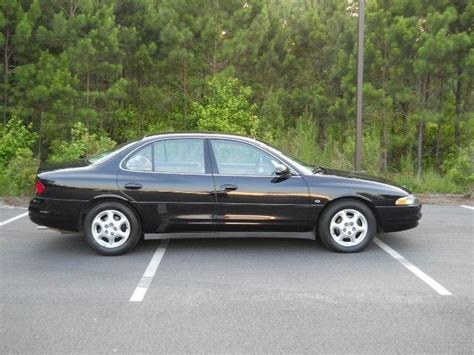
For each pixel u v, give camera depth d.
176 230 7.05
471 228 8.94
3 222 9.09
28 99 16.78
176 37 17.70
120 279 6.07
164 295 5.54
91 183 6.88
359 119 11.97
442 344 4.40
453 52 15.93
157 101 19.52
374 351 4.27
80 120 16.55
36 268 6.48
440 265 6.73
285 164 7.15
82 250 7.32
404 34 16.45
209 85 18.39
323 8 23.53
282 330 4.66
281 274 6.29
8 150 15.40
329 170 7.70
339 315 5.01
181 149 7.09
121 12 18.69
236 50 18.34
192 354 4.19
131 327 4.71
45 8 17.34
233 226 7.04
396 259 6.98
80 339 4.46
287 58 21.08
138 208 6.93
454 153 17.48
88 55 16.28
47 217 6.93
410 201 7.28
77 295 5.53
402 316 5.00
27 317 4.93
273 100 19.06
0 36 15.94
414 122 16.80
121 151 7.09
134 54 18.45
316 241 7.91
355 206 7.17
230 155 7.12
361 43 11.80
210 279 6.08
